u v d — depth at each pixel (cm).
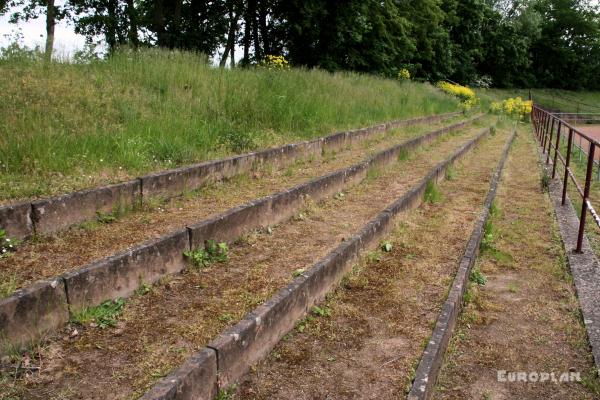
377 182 841
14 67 768
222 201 600
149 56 1020
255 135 871
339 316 413
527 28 5603
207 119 853
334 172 749
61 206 465
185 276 442
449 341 398
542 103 4988
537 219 739
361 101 1428
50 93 708
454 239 603
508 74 5475
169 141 697
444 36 3756
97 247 434
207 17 2541
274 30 2575
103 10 2431
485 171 1092
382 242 578
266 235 556
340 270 471
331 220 621
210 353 295
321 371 337
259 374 332
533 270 548
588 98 5819
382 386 321
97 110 721
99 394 282
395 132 1325
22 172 536
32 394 281
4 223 420
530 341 404
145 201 558
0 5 2241
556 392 341
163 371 304
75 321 352
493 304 466
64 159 568
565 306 460
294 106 1055
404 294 454
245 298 400
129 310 379
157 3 2300
